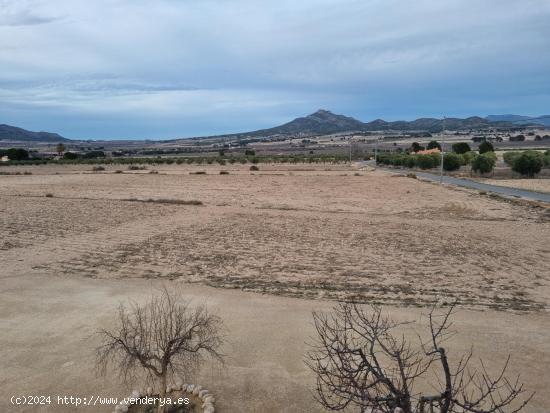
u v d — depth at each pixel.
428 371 7.85
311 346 8.41
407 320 10.20
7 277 13.84
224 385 7.52
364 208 30.30
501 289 12.82
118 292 12.30
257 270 14.76
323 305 11.28
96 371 7.88
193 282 13.40
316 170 74.75
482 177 54.66
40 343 9.00
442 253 17.23
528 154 54.69
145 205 30.97
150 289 12.60
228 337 9.30
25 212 27.64
